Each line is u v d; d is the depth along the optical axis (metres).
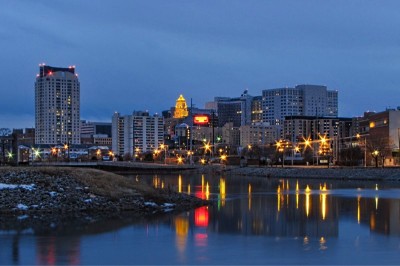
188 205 74.88
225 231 49.44
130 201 72.81
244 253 38.47
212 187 126.38
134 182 85.50
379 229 50.53
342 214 63.56
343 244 42.16
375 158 191.62
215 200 85.00
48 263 35.12
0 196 67.62
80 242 43.06
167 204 73.81
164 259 36.38
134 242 43.16
